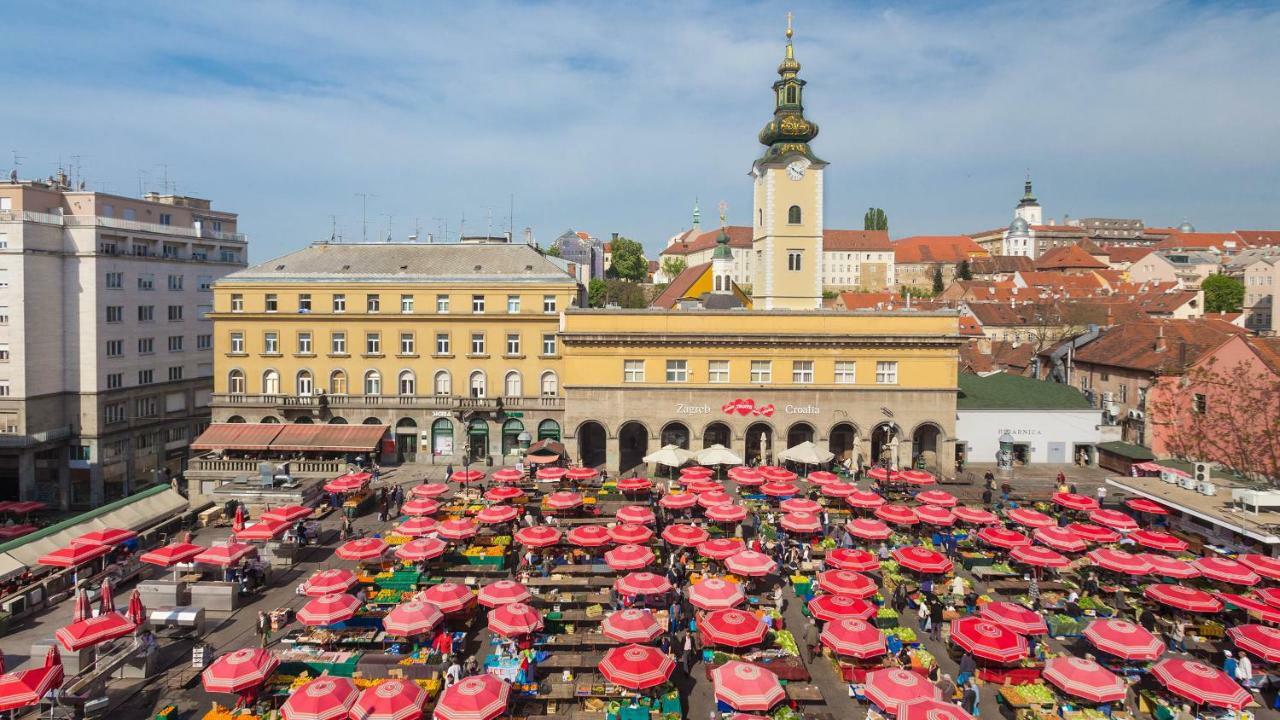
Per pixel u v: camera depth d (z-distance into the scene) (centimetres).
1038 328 11962
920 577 4284
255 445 7175
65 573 4269
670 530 4406
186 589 3978
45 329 8012
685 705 3089
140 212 9950
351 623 3675
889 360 6800
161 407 9250
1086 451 7412
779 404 6800
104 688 3114
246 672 2827
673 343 6762
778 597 3891
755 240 8800
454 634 3534
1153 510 5009
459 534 4419
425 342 7712
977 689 3019
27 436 7762
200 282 9881
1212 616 3859
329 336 7762
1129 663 3362
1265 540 3978
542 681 3100
